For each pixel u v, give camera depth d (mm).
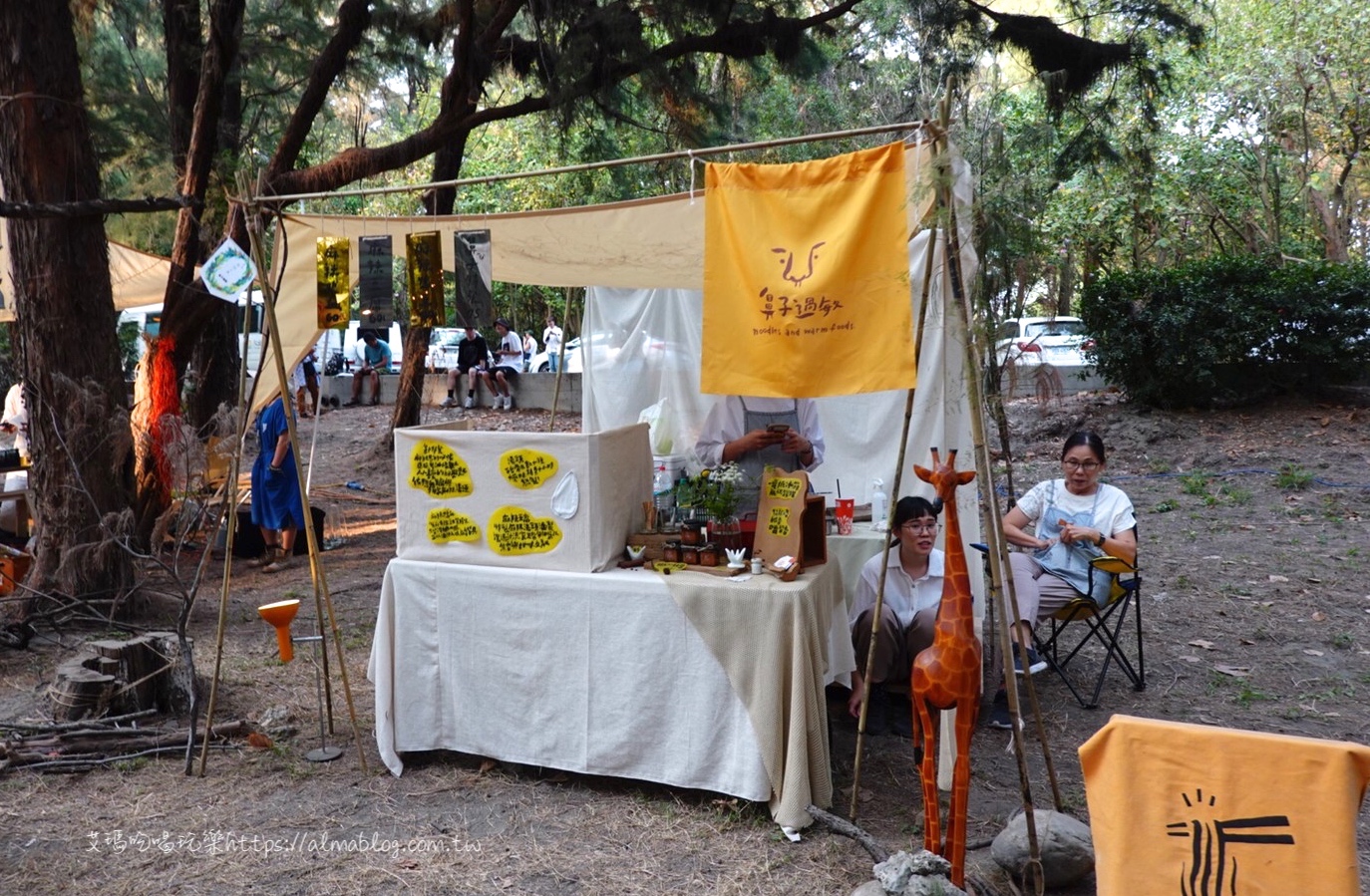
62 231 6367
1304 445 10305
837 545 4613
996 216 3305
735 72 11102
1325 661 5438
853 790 3783
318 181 7777
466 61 8234
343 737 4605
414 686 4211
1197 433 11062
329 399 19125
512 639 4051
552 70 8508
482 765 4207
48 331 6348
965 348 3156
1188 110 17484
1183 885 2375
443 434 4098
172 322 7984
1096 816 2516
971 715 3143
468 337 17672
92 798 4012
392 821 3801
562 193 18344
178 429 6699
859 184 3236
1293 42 16312
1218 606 6430
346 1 8234
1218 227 19812
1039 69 9875
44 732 4434
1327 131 17516
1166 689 5102
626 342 6816
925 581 4488
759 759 3656
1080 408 12164
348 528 9922
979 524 4035
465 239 4262
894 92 14102
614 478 4062
